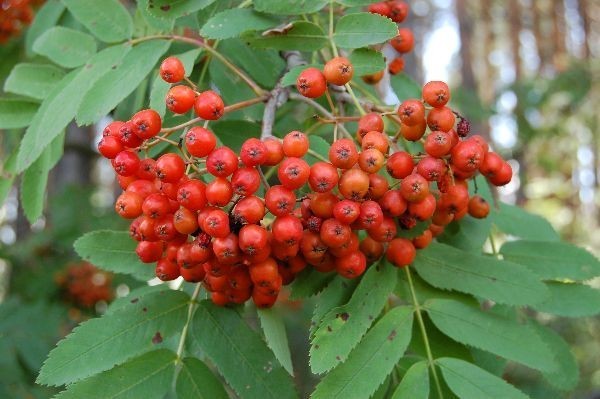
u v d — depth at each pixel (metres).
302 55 0.40
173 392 0.30
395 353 0.30
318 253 0.30
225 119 0.37
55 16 0.41
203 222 0.28
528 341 0.30
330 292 0.31
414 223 0.31
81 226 0.74
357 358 0.29
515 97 1.13
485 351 0.32
